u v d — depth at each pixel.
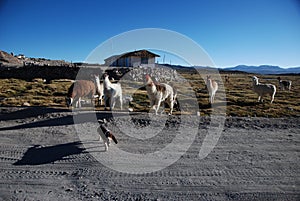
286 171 6.43
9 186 5.66
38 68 39.28
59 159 7.28
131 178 6.06
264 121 11.88
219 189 5.49
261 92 18.98
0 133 9.97
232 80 44.12
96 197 5.22
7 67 41.69
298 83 42.75
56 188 5.60
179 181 5.89
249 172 6.36
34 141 8.95
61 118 12.11
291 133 10.09
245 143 8.78
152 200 5.08
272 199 5.08
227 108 16.31
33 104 16.44
